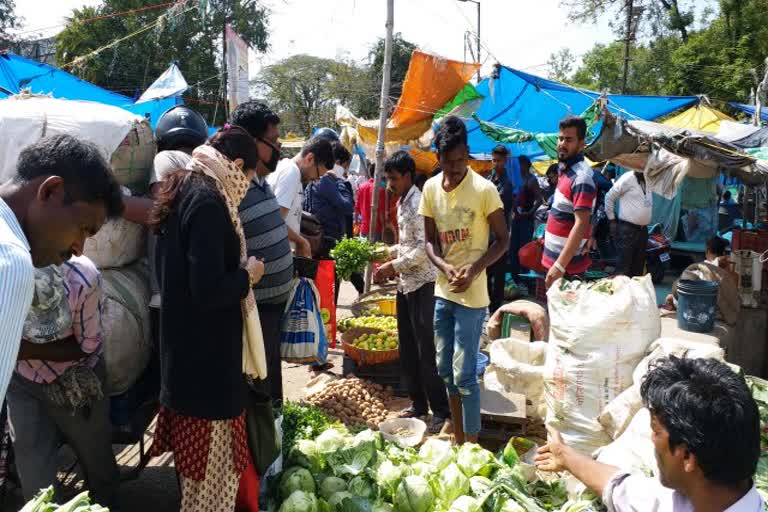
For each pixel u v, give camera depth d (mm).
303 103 42812
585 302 3734
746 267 7449
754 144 10016
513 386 4273
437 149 3600
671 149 6820
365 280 7391
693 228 11797
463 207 3617
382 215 8945
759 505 1713
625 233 7211
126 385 3266
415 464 3145
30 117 2941
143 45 24969
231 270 2533
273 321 3566
